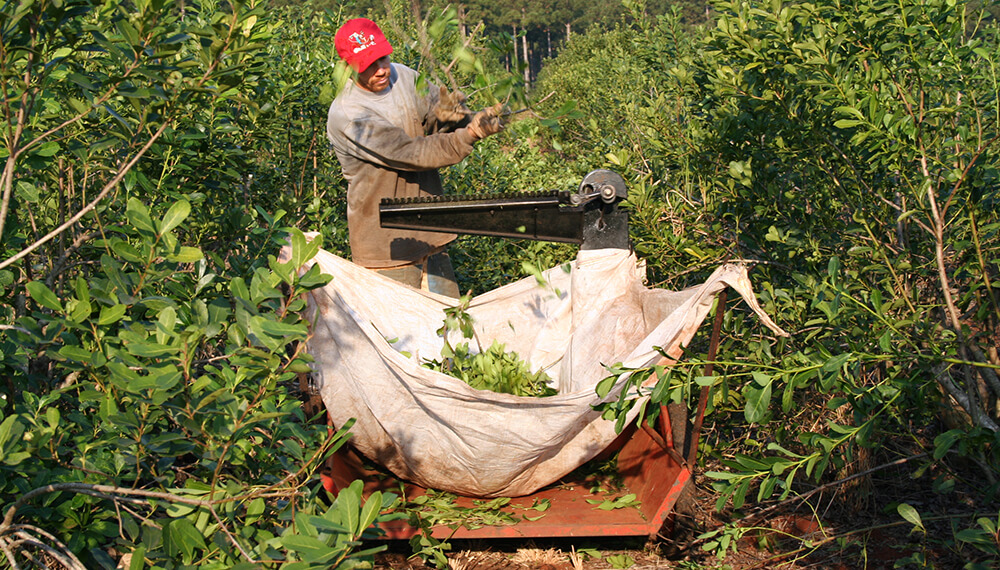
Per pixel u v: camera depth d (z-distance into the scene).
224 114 4.34
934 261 3.67
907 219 3.73
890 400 2.71
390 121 4.22
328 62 6.43
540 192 3.96
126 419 2.23
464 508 3.51
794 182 4.34
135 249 2.30
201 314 2.24
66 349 2.17
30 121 3.09
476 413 3.29
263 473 2.77
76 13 2.31
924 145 3.30
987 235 3.54
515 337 4.48
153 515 2.75
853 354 2.61
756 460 2.72
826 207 4.02
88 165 3.57
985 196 3.49
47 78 2.66
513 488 3.53
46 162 2.96
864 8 3.35
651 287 4.85
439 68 2.91
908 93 3.49
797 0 3.68
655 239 4.60
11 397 2.79
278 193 5.88
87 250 3.66
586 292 4.07
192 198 3.75
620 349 3.89
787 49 3.51
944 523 3.59
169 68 2.33
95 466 2.53
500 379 3.87
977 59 4.07
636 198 4.51
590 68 15.47
